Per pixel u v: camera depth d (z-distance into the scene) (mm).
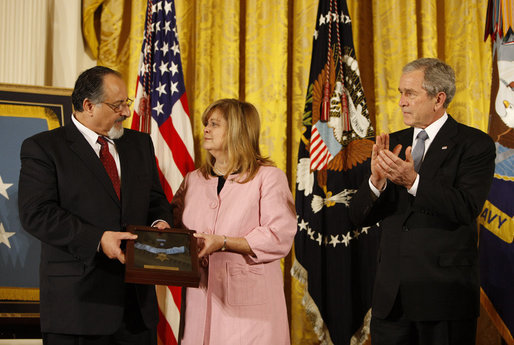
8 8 3717
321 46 3727
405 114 2555
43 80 3746
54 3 3900
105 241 2115
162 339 3525
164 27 3754
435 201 2256
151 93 3680
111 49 3943
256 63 3928
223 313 2275
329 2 3764
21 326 3188
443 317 2299
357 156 3623
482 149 2396
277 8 3939
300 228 3568
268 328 2273
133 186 2395
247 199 2387
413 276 2352
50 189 2225
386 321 2455
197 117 3883
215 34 3982
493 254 3199
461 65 3842
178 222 2543
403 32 3906
